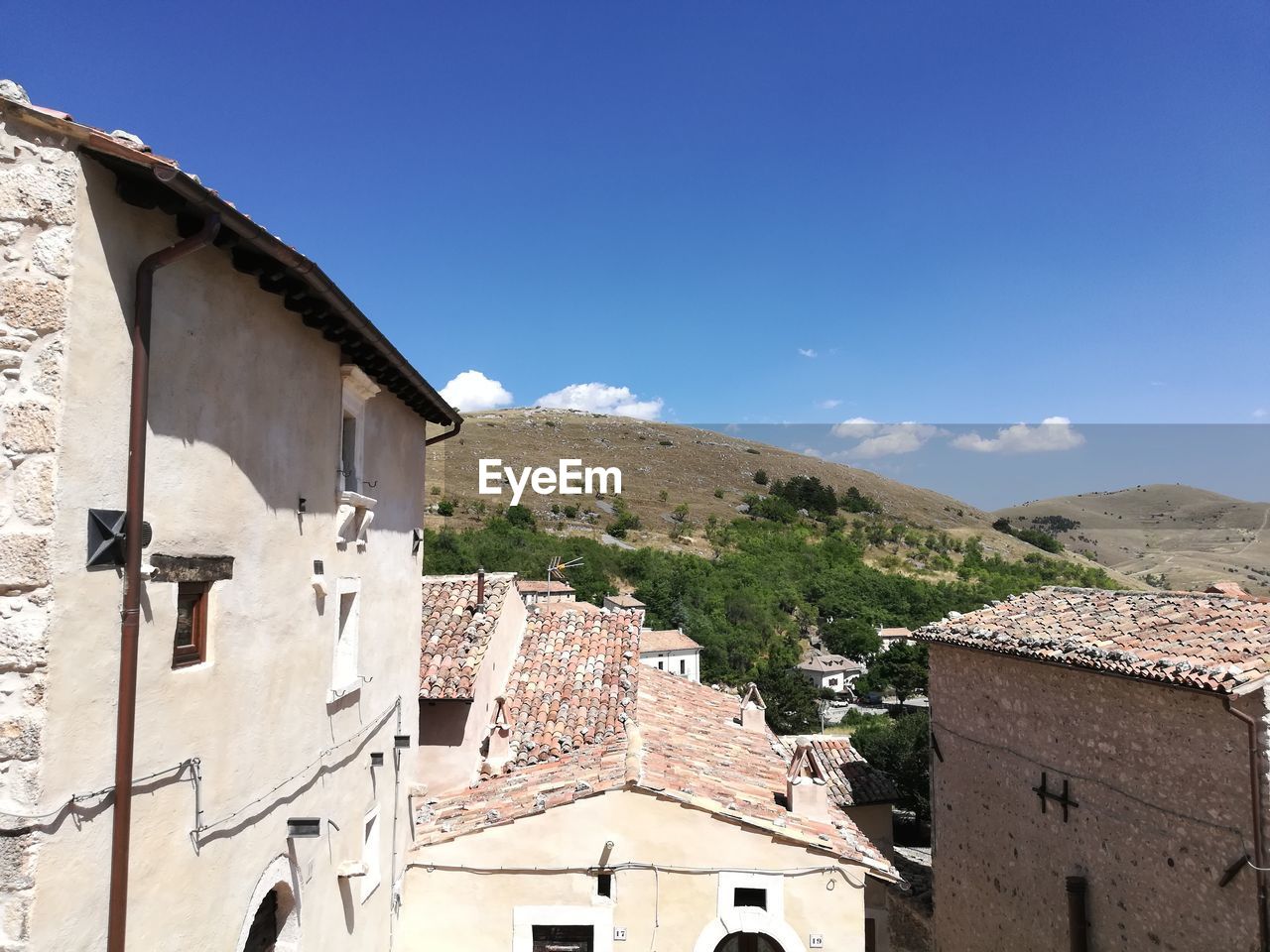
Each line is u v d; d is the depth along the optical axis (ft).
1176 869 35.96
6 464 14.57
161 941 17.56
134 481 16.37
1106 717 41.01
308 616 25.61
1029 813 47.44
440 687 42.60
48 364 14.65
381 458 34.55
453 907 35.70
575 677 53.31
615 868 35.35
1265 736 31.78
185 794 18.53
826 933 34.78
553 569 167.94
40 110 14.61
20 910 13.73
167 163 15.11
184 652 19.03
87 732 15.29
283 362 23.70
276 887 24.43
